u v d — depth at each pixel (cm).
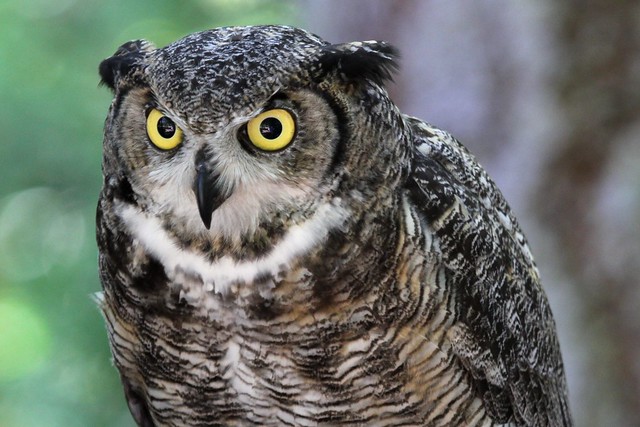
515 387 358
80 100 467
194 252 348
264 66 345
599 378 393
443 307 350
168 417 354
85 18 483
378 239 347
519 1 388
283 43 346
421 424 352
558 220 391
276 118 346
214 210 346
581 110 389
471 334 352
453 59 388
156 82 346
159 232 349
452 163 355
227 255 348
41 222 482
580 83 389
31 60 473
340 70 346
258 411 352
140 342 352
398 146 349
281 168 347
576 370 393
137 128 347
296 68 345
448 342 351
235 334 349
